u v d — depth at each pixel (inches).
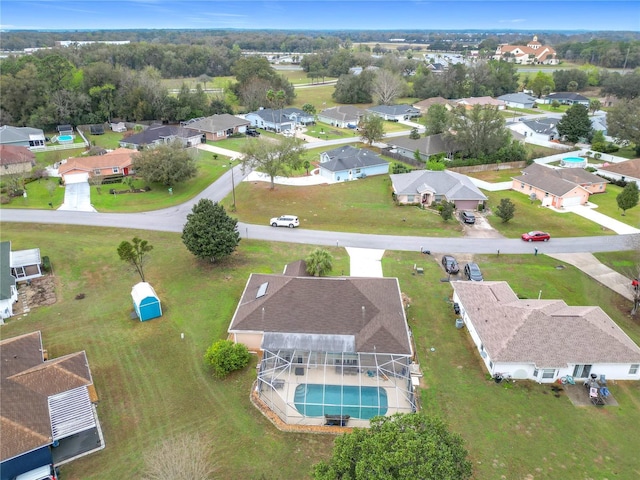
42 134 4133.9
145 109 4911.4
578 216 2610.7
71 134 4483.3
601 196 2974.9
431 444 807.1
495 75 7121.1
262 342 1381.6
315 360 1336.1
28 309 1705.2
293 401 1244.5
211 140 4372.5
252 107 5605.3
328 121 5369.1
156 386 1328.7
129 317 1651.1
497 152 3644.2
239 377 1365.7
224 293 1793.8
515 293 1769.2
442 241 2282.2
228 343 1392.7
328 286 1524.4
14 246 2172.7
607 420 1215.6
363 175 3314.5
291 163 3021.7
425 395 1293.1
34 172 3097.9
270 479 1037.2
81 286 1862.7
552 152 4033.0
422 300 1760.6
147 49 7391.7
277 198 2847.0
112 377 1363.2
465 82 6815.9
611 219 2564.0
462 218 2532.0
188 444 1096.2
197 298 1764.3
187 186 3063.5
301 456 1103.0
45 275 1940.2
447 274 1952.5
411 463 784.3
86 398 1203.9
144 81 5044.3
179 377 1365.7
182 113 4970.5
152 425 1191.6
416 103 6294.3
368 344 1348.4
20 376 1211.2
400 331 1412.4
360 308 1469.0
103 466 1075.3
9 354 1311.5
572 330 1387.8
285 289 1520.7
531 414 1232.8
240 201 2812.5
